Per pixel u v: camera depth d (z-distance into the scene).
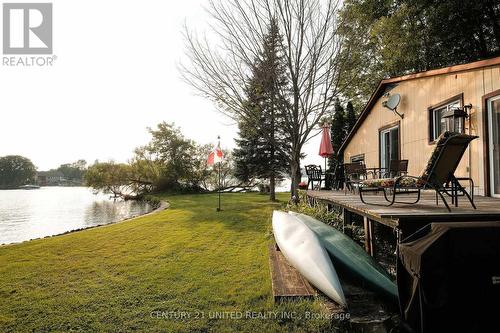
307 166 11.79
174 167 31.75
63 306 3.54
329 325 2.76
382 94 10.52
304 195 11.84
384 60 15.30
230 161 32.50
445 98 7.12
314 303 3.12
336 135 20.08
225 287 4.04
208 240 7.04
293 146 11.18
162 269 4.86
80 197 35.56
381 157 10.66
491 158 5.84
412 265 2.55
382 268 3.73
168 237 7.47
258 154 20.34
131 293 3.89
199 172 32.44
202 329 2.97
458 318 2.37
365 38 10.73
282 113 11.09
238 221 10.05
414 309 2.56
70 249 6.41
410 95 8.62
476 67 5.95
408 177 4.07
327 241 4.02
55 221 15.14
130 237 7.60
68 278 4.52
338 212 6.71
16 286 4.20
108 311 3.39
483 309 2.33
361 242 5.31
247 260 5.30
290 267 4.28
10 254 6.02
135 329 3.00
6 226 13.59
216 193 29.59
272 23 9.88
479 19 13.54
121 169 31.67
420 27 14.34
